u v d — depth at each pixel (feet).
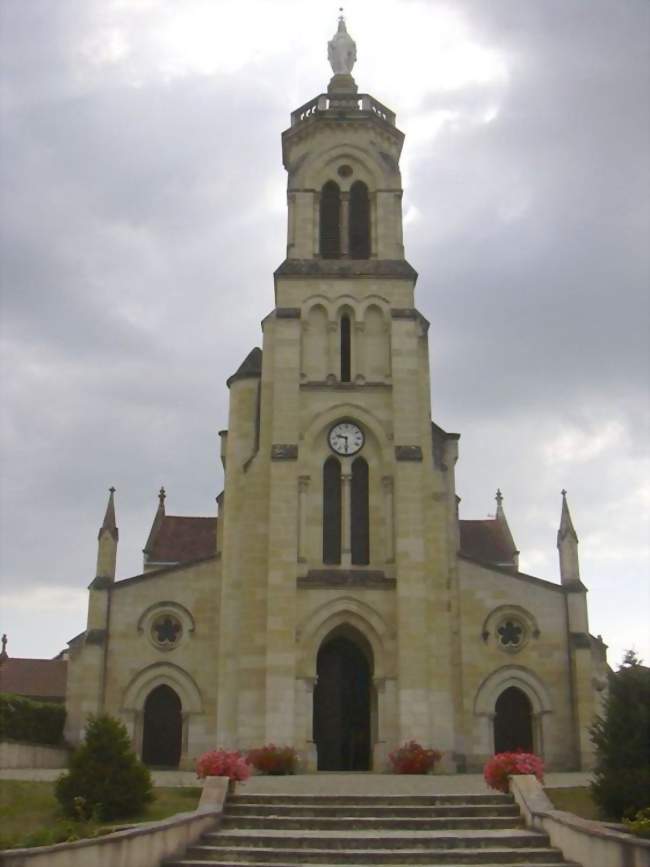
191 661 164.45
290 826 86.33
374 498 152.35
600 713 163.63
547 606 165.99
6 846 73.92
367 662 150.61
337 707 148.66
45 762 147.95
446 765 140.87
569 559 168.55
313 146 173.47
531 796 89.20
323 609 145.38
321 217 170.71
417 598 144.56
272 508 148.66
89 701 159.43
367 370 158.81
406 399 155.43
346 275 163.22
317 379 157.99
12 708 139.95
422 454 153.17
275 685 140.26
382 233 167.53
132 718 160.97
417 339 159.74
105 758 97.09
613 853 68.74
